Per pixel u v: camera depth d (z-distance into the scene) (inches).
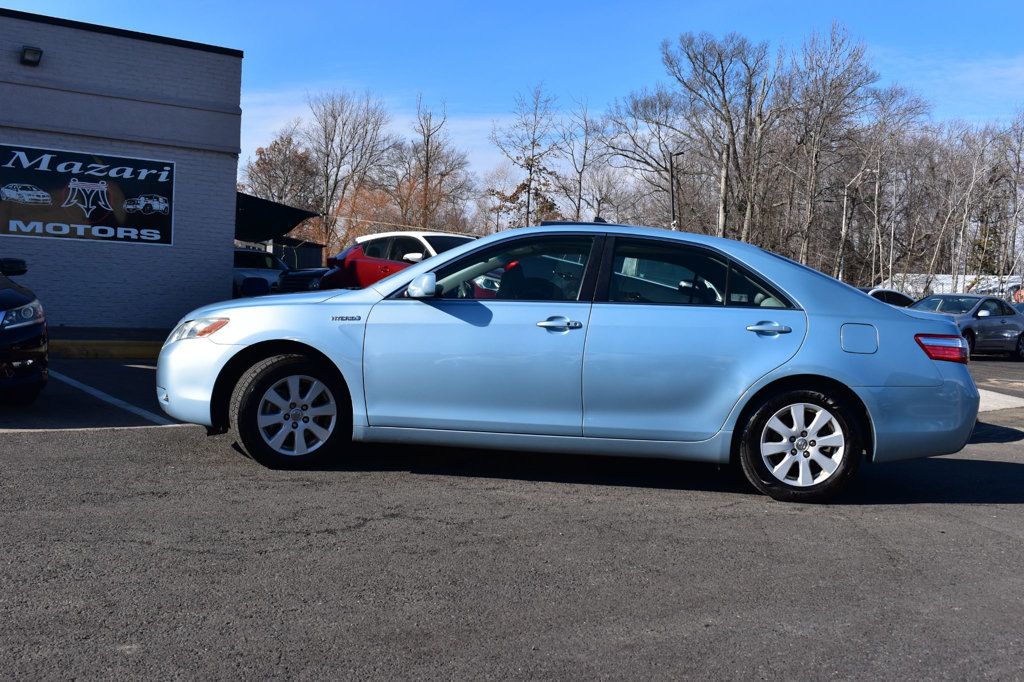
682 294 208.8
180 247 530.6
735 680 118.3
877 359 204.2
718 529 184.4
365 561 155.7
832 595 149.9
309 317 211.5
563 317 205.3
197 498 188.9
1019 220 1857.8
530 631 130.6
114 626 126.0
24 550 153.3
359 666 117.6
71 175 501.7
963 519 201.8
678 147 1844.2
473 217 2220.7
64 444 235.0
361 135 2568.9
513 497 201.6
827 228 1898.4
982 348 823.1
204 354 214.5
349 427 216.1
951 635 135.3
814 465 206.2
